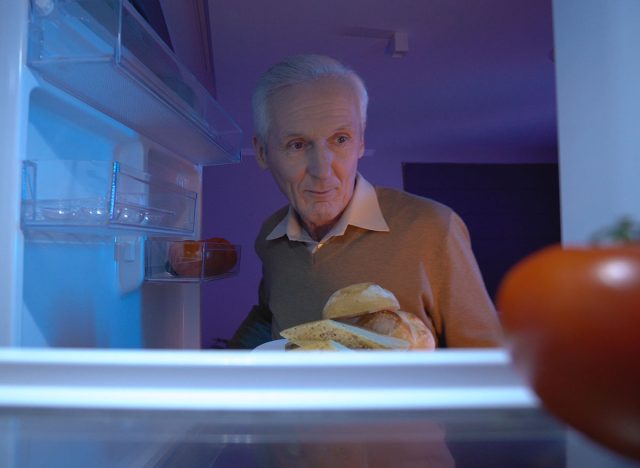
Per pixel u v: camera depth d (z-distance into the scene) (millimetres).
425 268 931
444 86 3023
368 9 1957
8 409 277
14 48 455
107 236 692
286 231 1032
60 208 484
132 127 774
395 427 278
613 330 164
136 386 281
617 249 182
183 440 279
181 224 836
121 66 478
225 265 939
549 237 5293
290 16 1969
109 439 278
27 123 483
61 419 277
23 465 278
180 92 733
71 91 562
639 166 328
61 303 555
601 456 270
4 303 442
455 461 276
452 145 4914
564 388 187
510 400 273
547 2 1938
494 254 5207
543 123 4102
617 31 342
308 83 889
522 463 276
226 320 4375
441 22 2090
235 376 280
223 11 1909
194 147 951
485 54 2488
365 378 278
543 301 185
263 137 979
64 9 463
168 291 988
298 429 279
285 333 535
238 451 283
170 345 1004
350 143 920
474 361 279
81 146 642
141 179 631
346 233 974
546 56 2541
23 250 462
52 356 281
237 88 2875
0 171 446
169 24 1362
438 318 956
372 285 652
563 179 394
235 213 4473
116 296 723
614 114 344
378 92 3117
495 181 5266
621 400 171
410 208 972
